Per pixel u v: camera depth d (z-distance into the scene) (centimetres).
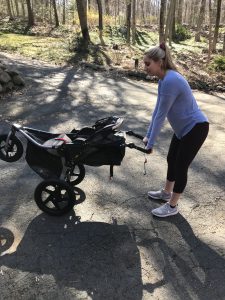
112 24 2264
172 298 286
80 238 349
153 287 296
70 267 314
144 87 952
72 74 1028
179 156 347
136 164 495
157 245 343
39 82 915
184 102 325
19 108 721
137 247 339
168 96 316
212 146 570
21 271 309
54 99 789
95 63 1209
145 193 428
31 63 1147
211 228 369
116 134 346
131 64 1216
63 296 286
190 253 334
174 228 367
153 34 2036
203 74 1159
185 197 422
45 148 348
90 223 370
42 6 2444
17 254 327
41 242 343
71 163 363
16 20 2095
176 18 2452
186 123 331
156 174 473
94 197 415
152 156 522
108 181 449
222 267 319
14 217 377
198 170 488
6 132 605
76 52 1342
